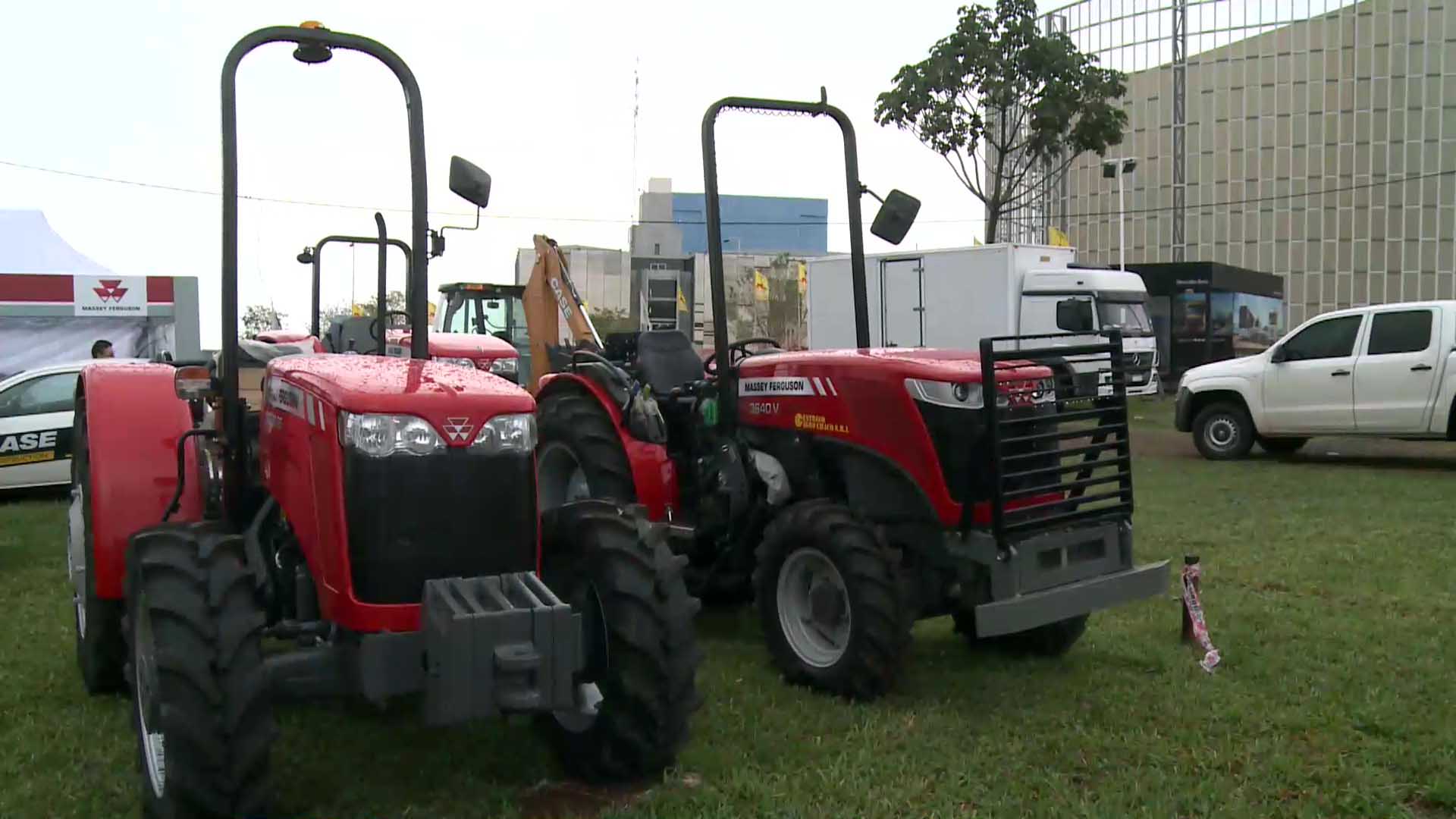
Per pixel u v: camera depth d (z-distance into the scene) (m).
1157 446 15.41
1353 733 4.23
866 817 3.54
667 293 25.45
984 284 18.72
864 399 4.91
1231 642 5.37
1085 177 47.62
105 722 4.36
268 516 3.92
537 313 8.06
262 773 3.18
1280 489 10.62
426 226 3.97
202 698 3.10
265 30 3.70
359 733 4.20
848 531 4.63
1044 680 4.89
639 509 4.00
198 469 4.18
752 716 4.43
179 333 17.58
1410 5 43.12
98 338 17.19
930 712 4.46
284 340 8.95
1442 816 3.58
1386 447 14.84
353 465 3.26
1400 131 43.88
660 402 5.79
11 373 16.64
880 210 5.34
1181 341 26.31
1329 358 12.73
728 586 5.59
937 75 24.17
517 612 3.17
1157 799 3.65
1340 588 6.44
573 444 6.03
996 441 4.44
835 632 4.76
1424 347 12.09
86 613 4.41
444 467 3.34
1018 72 24.16
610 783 3.73
